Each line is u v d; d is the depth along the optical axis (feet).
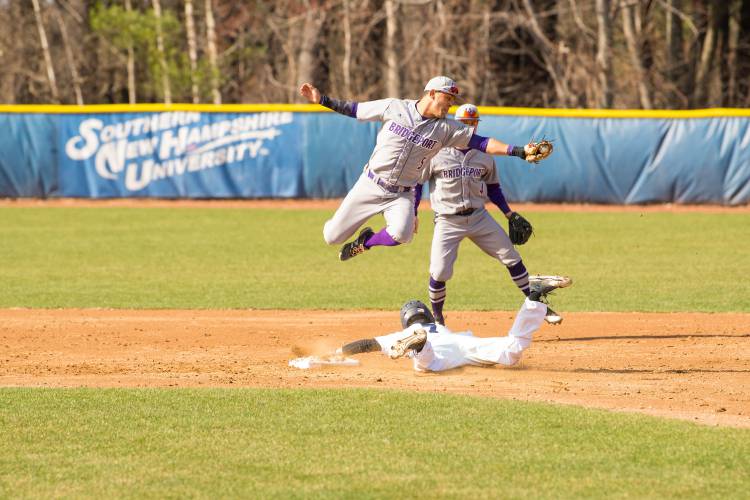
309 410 63.31
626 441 56.44
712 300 116.06
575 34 331.77
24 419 61.67
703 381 74.08
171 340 93.40
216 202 238.27
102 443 56.65
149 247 168.45
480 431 58.44
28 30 395.75
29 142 240.94
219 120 238.27
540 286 75.10
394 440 56.75
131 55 353.10
